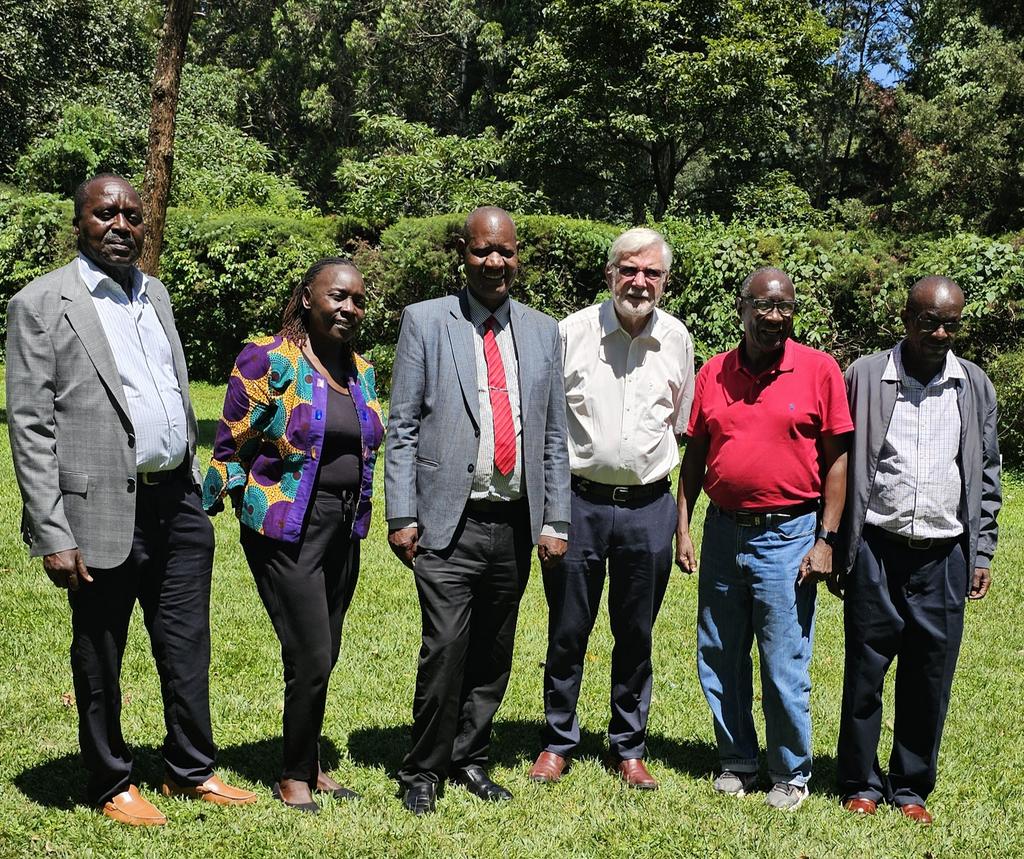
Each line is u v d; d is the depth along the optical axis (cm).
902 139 2867
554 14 2466
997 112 2375
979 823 382
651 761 429
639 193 2738
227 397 362
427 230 1426
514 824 359
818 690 526
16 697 442
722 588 402
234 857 327
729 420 393
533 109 2564
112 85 2798
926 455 380
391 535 371
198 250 1602
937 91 2623
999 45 2311
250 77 3984
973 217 2405
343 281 363
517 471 373
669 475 405
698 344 1259
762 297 378
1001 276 1155
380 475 945
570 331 397
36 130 2655
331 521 361
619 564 401
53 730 412
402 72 3719
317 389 361
